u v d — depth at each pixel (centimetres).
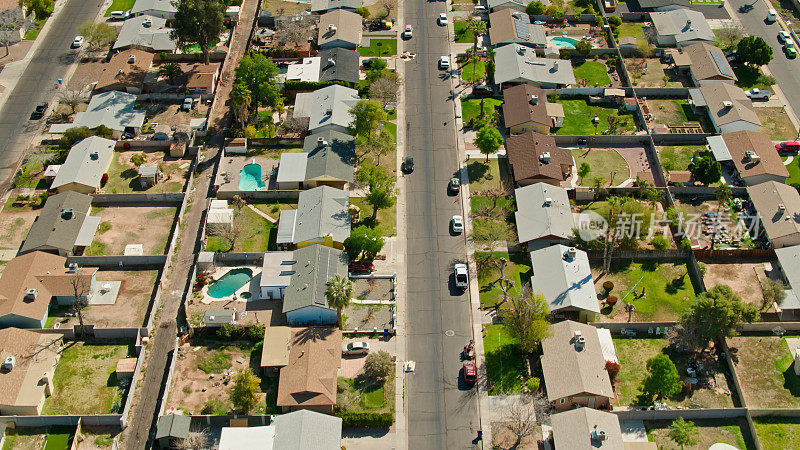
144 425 12362
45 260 14625
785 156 17700
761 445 12088
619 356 13525
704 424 12438
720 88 18962
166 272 14800
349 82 19388
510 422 12400
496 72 19700
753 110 18638
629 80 19775
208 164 17412
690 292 14688
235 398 12444
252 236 15650
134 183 16850
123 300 14362
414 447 12156
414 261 15212
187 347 13512
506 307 14300
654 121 18738
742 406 12712
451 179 17038
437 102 19188
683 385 12938
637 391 12938
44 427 12238
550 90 19450
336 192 16188
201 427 12238
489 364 13350
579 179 17050
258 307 14200
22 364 12812
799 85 19875
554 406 12606
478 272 15000
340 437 11950
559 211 15750
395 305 14250
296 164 16862
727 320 13088
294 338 13288
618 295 14625
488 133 16988
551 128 18412
